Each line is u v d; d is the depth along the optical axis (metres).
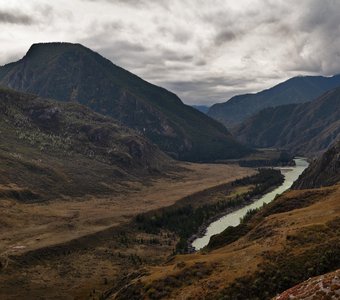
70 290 144.50
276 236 105.06
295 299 51.22
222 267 96.88
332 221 101.69
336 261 81.69
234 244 127.69
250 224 146.88
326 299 48.72
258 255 93.69
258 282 82.81
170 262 125.81
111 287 131.25
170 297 91.00
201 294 85.88
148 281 101.38
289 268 84.25
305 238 95.00
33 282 151.50
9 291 141.50
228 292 83.31
